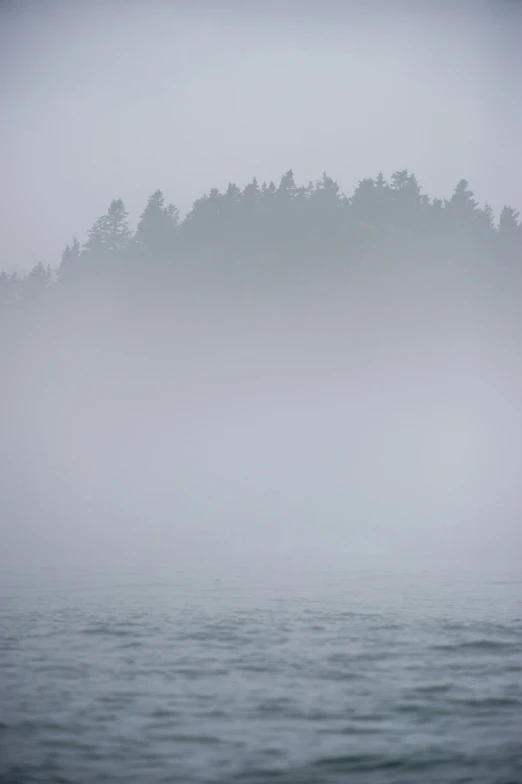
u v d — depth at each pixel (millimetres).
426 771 8398
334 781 8172
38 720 9914
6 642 14602
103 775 8320
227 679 11789
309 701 10680
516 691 11180
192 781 8172
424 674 12125
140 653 13609
